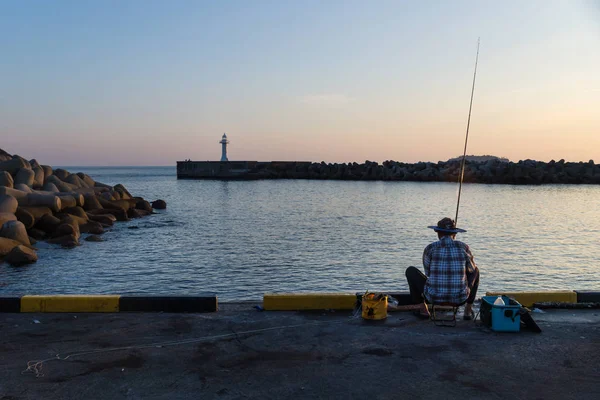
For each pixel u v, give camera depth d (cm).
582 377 455
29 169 3033
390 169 9350
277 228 2745
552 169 8169
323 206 4253
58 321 619
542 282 1484
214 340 554
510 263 1752
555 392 423
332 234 2489
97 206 3014
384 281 1483
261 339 558
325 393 422
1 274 1559
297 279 1501
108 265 1703
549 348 528
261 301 718
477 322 616
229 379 450
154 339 556
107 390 425
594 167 8319
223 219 3228
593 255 1914
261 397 415
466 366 480
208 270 1623
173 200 4981
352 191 6556
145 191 6575
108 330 585
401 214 3547
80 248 2041
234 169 9844
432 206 4253
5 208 2109
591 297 693
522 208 4072
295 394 420
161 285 1428
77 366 477
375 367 479
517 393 422
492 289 1402
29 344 537
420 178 8950
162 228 2734
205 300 666
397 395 418
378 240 2278
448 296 591
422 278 651
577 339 556
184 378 452
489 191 6456
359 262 1756
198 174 10056
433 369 473
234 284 1441
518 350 523
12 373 459
